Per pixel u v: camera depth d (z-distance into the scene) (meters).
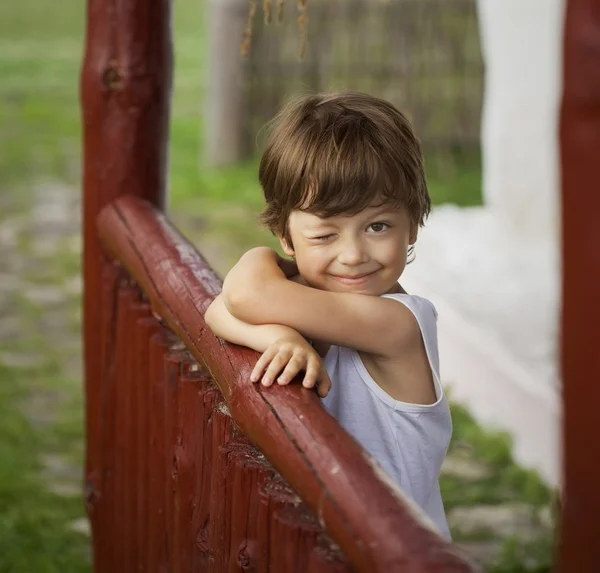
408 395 2.42
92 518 4.21
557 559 1.48
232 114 13.92
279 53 13.73
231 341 2.43
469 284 7.52
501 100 8.21
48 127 16.86
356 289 2.40
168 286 3.05
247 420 2.23
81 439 6.86
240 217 12.12
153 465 3.15
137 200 3.95
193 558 2.73
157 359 3.09
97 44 4.13
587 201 1.35
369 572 1.66
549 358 6.44
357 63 13.59
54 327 8.98
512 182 8.03
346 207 2.32
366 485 1.79
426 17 13.37
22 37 25.70
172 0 4.24
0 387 7.68
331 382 2.43
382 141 2.35
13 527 5.72
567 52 1.36
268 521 2.09
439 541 1.62
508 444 6.39
